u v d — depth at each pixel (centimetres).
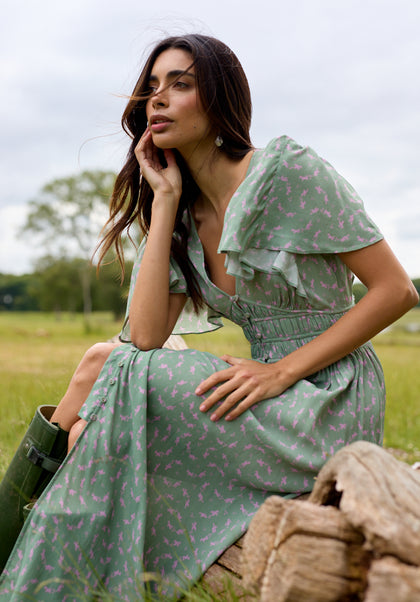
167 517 219
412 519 131
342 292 243
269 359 246
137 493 210
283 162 231
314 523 141
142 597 195
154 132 249
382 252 228
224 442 217
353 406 228
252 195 229
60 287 7600
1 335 4106
